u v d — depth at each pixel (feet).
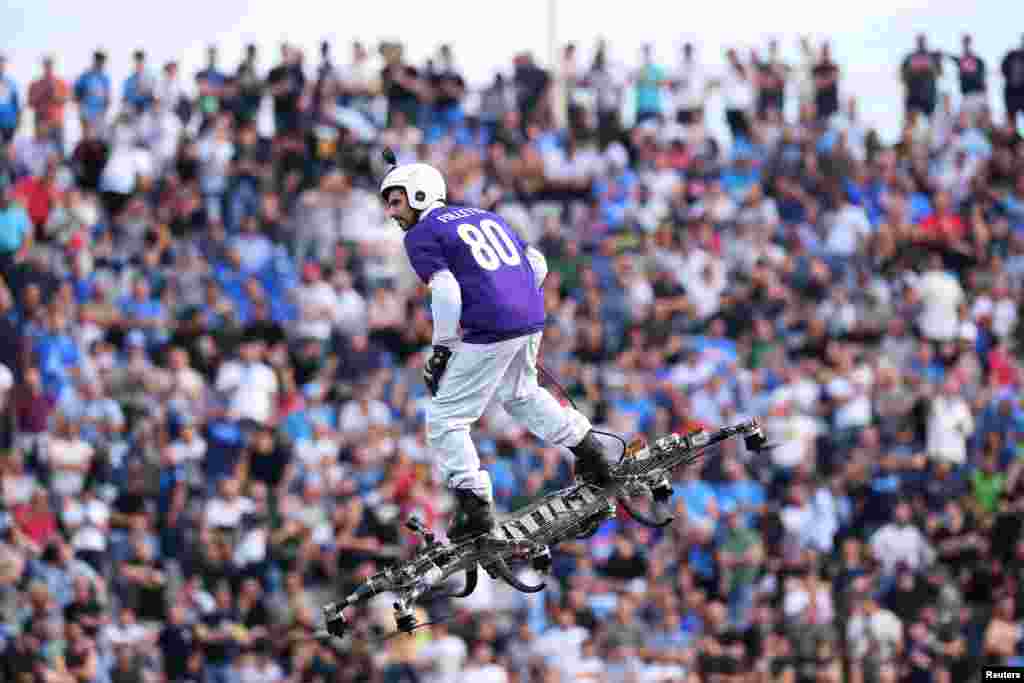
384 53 323.37
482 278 103.30
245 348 244.42
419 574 104.12
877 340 288.71
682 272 290.35
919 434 262.88
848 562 240.73
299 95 314.96
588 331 269.23
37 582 210.59
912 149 334.44
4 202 264.31
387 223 290.35
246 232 279.69
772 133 334.24
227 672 214.69
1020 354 299.99
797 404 261.85
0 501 223.30
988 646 234.79
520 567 226.79
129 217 285.84
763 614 231.30
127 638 214.07
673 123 336.08
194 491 232.53
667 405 255.29
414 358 264.93
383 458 237.45
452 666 213.05
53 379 241.14
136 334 261.03
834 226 307.58
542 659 217.56
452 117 328.08
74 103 307.37
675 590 231.09
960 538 248.52
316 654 217.15
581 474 111.04
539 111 333.62
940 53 343.26
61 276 267.59
